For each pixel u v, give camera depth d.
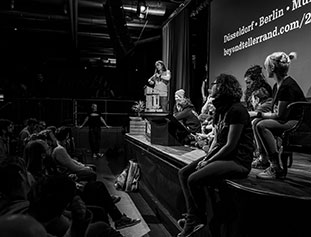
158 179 3.65
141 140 4.89
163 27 8.37
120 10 6.40
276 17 3.93
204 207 2.08
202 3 6.32
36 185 1.19
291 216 1.63
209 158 2.03
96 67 14.02
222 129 2.00
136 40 9.84
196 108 7.63
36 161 3.00
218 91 1.98
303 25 3.45
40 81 12.63
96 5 7.13
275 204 1.66
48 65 13.55
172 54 7.75
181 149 3.70
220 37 5.49
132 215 3.46
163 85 5.39
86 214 1.26
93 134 8.39
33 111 9.56
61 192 1.18
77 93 13.21
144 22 8.23
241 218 1.82
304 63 3.44
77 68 13.95
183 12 7.19
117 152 8.38
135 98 11.47
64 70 13.84
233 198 1.89
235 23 4.96
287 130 2.04
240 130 1.87
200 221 2.09
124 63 12.35
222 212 1.99
